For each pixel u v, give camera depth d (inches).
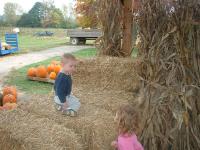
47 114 133.7
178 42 128.5
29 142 106.4
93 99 161.2
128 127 110.6
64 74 133.9
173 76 130.0
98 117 135.8
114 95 167.6
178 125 127.3
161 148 132.0
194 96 130.6
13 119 121.0
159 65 131.9
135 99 151.7
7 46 546.0
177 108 129.1
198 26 128.6
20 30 1402.6
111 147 129.1
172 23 128.3
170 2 126.6
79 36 767.1
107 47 199.5
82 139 126.4
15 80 298.8
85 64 181.6
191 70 130.3
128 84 173.8
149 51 134.0
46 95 160.1
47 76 294.4
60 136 113.3
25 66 388.8
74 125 127.7
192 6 125.6
